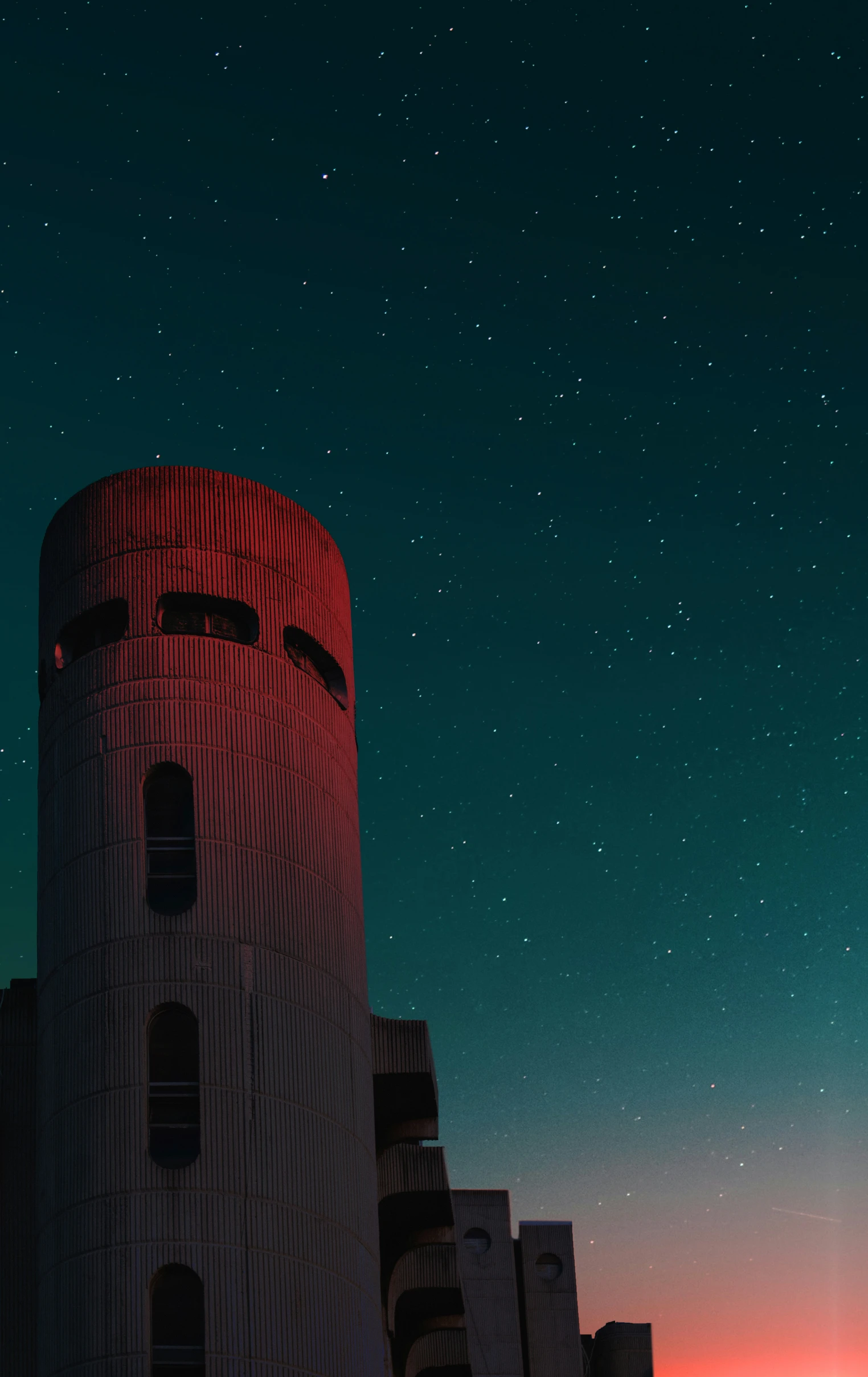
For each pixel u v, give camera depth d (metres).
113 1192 34.75
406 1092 43.97
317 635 42.09
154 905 37.41
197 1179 34.91
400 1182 45.34
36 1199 38.09
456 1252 52.12
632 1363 77.00
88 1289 34.19
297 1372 34.28
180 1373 33.62
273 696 40.12
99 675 39.53
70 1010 36.94
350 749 43.09
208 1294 34.00
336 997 38.91
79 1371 33.62
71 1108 36.03
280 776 39.50
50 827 39.56
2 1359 39.12
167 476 41.22
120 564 40.44
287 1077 36.75
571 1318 72.88
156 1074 36.16
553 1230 74.75
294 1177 35.97
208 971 36.72
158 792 38.62
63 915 38.00
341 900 40.16
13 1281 39.94
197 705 39.03
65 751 39.53
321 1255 35.78
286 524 42.38
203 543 40.66
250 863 38.12
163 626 40.22
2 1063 42.19
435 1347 58.34
